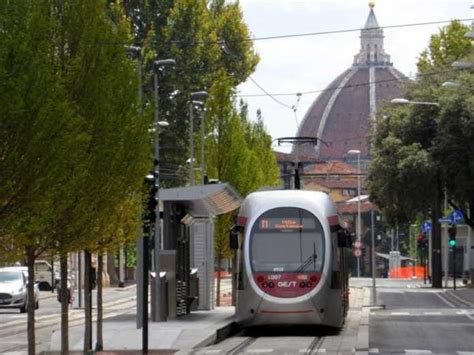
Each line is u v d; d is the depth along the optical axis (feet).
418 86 354.74
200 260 206.28
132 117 107.96
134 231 121.08
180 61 302.86
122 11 240.73
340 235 160.56
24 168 80.59
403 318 197.26
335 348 135.95
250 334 165.07
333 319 156.76
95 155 101.35
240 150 248.52
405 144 347.56
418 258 606.55
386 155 347.56
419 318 197.16
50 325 193.98
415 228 640.17
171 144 303.48
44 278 366.02
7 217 81.71
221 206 185.78
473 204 354.74
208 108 249.14
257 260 156.35
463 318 196.65
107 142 102.17
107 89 102.68
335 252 158.40
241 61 347.56
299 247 156.76
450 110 333.83
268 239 157.48
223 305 237.04
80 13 102.58
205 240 206.59
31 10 86.38
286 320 154.10
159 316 170.71
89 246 107.76
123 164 106.73
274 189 177.37
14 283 240.73
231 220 238.48
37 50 82.43
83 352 124.36
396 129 349.20
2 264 88.74
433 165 335.88
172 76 300.81
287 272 155.43
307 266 155.74
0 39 79.41
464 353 128.06
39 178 81.25
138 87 110.11
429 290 337.52
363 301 266.36
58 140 82.23
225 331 159.63
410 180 339.98
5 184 79.36
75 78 101.24
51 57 100.68
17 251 88.28
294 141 235.20
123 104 106.83
